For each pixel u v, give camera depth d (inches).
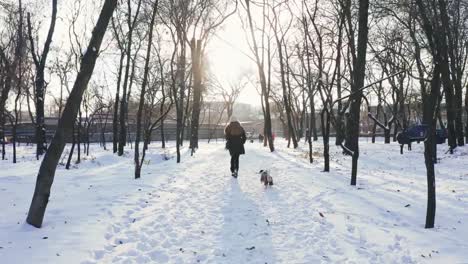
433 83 233.8
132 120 2057.1
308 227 251.6
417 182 403.2
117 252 197.3
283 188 392.8
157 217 266.2
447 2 679.7
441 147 831.7
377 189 362.3
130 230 234.1
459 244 206.4
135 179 430.0
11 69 735.1
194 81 1062.4
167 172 506.9
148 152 928.9
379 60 851.4
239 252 206.4
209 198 343.9
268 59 1109.1
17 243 194.2
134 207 287.6
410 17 794.8
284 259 196.5
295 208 304.0
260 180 424.5
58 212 256.7
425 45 740.7
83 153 938.1
